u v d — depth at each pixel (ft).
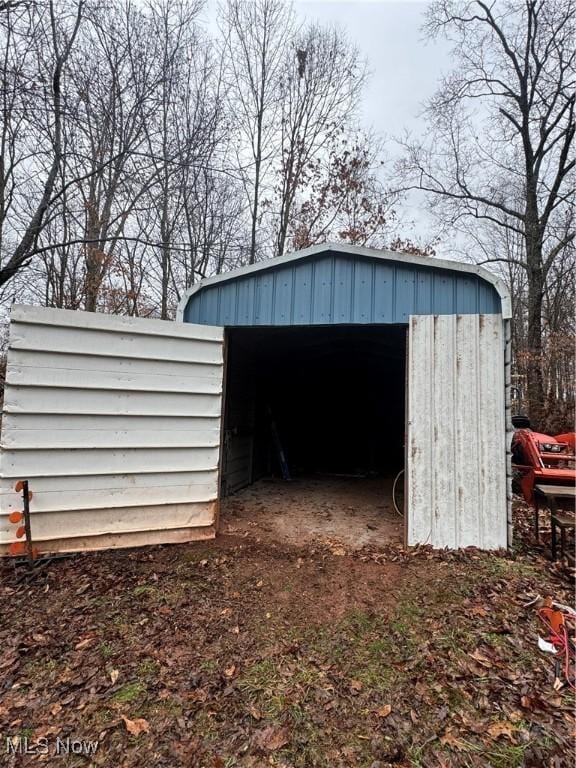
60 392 11.69
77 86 26.73
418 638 8.27
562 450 16.94
